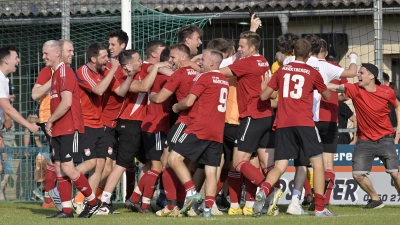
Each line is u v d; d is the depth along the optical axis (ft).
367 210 124.57
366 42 172.04
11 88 159.63
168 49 116.47
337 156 143.33
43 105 123.75
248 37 112.37
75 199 116.57
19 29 176.45
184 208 105.70
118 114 117.08
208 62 107.55
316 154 107.14
